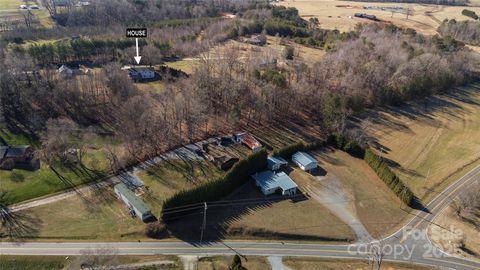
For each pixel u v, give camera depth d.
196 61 185.88
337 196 104.56
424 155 126.12
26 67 147.38
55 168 109.06
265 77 145.50
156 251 84.31
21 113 136.12
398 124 144.00
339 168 116.62
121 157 112.06
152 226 88.38
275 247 88.50
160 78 167.88
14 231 87.19
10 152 112.12
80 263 76.44
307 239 91.06
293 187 103.62
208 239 88.81
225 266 81.62
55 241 85.06
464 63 185.12
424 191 108.62
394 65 166.62
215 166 111.38
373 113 149.50
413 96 163.88
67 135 120.56
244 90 141.25
